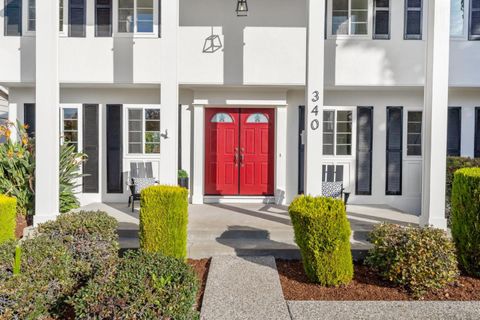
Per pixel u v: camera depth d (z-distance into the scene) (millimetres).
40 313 3201
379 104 8398
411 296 3859
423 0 7555
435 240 4043
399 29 7598
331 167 8445
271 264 4703
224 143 8555
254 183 8578
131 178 8156
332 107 8391
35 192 5859
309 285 4125
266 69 7578
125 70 7590
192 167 8422
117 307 2666
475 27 7621
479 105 8312
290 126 8398
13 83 7695
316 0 5699
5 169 6391
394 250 4055
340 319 3352
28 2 7473
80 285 3580
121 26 7641
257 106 8367
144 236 4379
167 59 5891
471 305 3609
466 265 4383
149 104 8414
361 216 6887
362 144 8414
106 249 4086
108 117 8406
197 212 7156
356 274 4398
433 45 5664
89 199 8391
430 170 5707
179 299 2730
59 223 4211
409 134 8406
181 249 4449
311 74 5770
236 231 5711
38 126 5742
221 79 7586
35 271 3287
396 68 7594
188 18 7555
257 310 3525
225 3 7543
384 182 8414
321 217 3980
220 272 4430
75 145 8398
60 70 7551
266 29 7555
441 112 5680
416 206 8383
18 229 5953
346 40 7562
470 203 4336
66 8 7543
